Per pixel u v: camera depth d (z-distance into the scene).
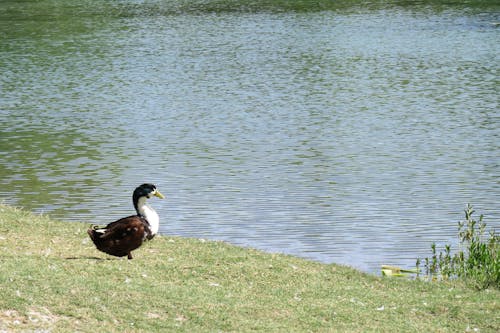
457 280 17.70
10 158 32.84
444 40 70.06
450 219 25.08
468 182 29.45
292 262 17.28
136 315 13.37
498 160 32.69
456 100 45.94
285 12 90.62
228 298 14.57
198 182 29.28
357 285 16.30
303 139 36.75
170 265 15.96
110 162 32.25
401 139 36.62
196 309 13.88
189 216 25.22
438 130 38.47
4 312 12.86
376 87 50.41
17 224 18.47
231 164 32.06
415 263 20.95
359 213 25.67
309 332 13.51
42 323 12.70
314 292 15.45
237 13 90.00
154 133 38.03
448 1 98.31
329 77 54.19
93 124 40.09
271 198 27.31
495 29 75.62
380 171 31.03
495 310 15.26
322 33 75.25
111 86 51.28
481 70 55.88
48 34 74.94
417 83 51.59
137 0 103.56
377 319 14.41
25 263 14.94
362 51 65.06
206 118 41.56
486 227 24.27
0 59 62.25
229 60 61.50
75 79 53.84
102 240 15.45
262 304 14.54
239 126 39.62
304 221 24.75
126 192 27.86
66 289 13.84
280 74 55.56
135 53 64.94
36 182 29.06
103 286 14.20
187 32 76.56
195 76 54.97
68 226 18.84
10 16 87.88
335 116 41.94
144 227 15.65
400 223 24.59
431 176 30.31
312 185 28.97
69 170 30.88
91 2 101.19
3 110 43.84
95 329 12.72
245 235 23.42
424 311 15.05
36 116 42.16
